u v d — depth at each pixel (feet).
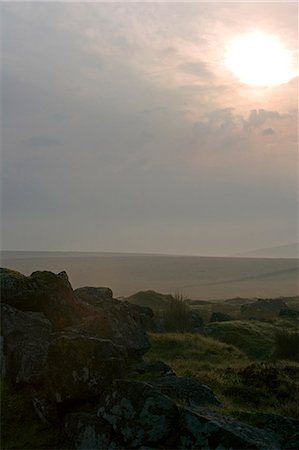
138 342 63.87
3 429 42.11
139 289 428.97
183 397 43.27
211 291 408.87
